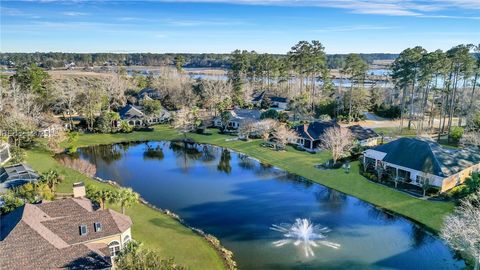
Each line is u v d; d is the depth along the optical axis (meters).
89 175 65.25
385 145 66.19
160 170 71.44
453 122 108.12
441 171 54.91
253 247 41.38
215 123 108.38
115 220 38.59
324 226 46.69
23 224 33.28
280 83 173.88
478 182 49.72
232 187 61.41
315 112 119.06
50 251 32.09
